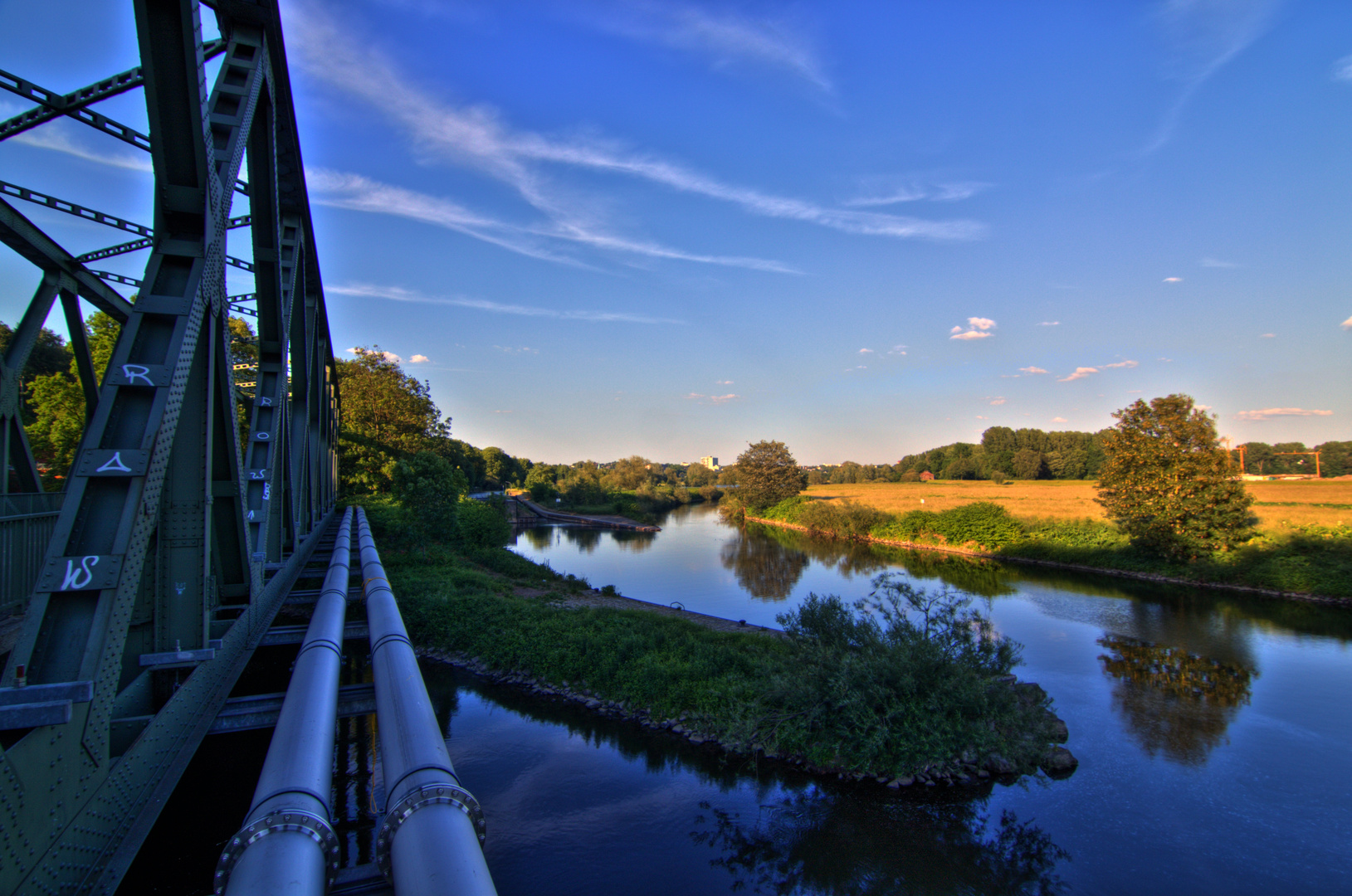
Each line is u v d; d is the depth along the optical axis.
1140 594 30.56
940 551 48.00
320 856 4.27
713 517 89.50
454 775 5.26
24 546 7.81
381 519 36.53
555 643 18.70
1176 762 13.81
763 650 17.91
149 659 5.48
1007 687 14.86
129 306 11.50
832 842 10.96
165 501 5.85
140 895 8.38
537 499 99.56
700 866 10.29
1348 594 27.42
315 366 18.22
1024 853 10.76
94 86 5.74
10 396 8.99
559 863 10.23
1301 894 9.88
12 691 3.49
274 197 8.90
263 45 7.52
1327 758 14.00
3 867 3.01
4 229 7.57
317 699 6.27
